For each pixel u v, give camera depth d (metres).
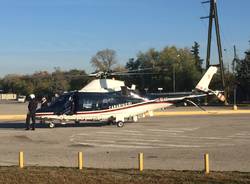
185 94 36.44
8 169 12.38
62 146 20.66
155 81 108.88
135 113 33.56
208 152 17.86
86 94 32.66
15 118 45.03
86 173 11.60
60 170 12.14
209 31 68.38
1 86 183.75
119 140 23.00
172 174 11.30
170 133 26.52
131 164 14.59
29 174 11.48
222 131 27.50
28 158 16.41
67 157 16.69
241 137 23.91
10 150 19.14
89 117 32.56
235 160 15.46
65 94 32.44
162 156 16.72
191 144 20.88
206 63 69.69
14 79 176.25
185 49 110.00
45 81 138.88
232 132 26.77
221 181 10.34
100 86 35.25
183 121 36.75
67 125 33.78
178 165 14.24
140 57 124.88
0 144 21.61
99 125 33.56
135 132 27.45
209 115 46.47
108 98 32.94
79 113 32.31
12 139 23.94
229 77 83.44
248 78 82.44
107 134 26.34
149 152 18.06
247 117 42.00
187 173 11.45
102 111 32.75
